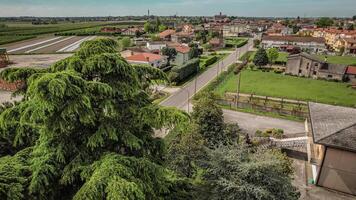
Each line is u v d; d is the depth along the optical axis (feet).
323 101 145.07
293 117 117.80
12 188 20.40
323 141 61.62
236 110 125.80
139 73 30.42
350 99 151.02
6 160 24.72
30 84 22.41
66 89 21.34
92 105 25.71
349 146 59.16
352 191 62.59
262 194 35.17
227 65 238.27
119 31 501.15
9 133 28.91
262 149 45.44
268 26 649.61
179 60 236.63
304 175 70.90
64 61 27.30
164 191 27.20
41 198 23.25
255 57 233.76
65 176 24.20
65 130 24.13
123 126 27.81
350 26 532.73
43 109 20.54
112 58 25.72
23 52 282.36
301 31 508.53
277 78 200.34
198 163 41.96
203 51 319.27
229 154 40.01
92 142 24.98
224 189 35.50
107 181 20.80
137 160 25.03
